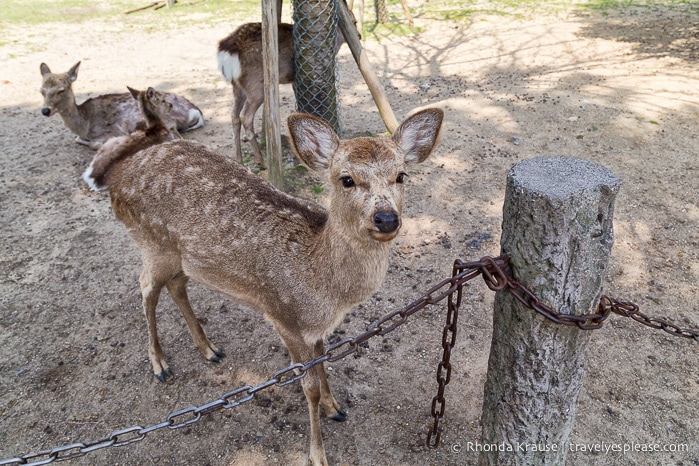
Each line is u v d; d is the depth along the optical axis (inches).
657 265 170.1
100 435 121.2
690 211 195.6
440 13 514.3
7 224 198.2
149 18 540.1
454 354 141.6
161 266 124.4
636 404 125.7
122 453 117.1
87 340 147.9
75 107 254.8
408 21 475.8
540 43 406.3
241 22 515.2
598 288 75.8
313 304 102.6
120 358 142.3
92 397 130.9
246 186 114.9
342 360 140.1
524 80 331.6
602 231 71.9
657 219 191.9
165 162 120.3
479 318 153.7
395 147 95.8
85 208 210.1
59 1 623.8
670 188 209.2
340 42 263.9
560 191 69.2
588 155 234.5
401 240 186.5
